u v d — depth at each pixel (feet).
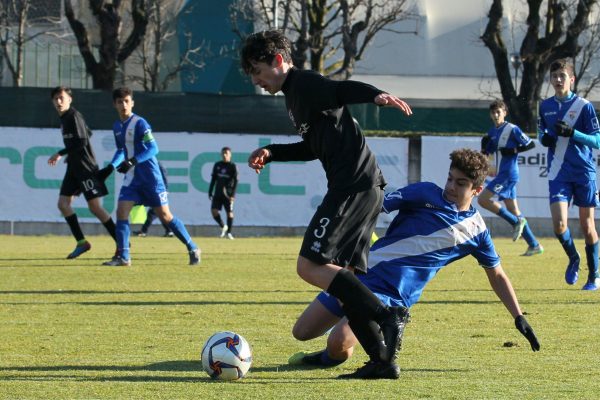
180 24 267.39
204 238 162.61
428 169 166.50
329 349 44.16
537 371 43.52
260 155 43.80
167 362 45.62
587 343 52.31
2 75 294.66
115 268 99.81
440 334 55.57
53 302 70.13
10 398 36.78
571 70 81.05
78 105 161.58
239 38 256.73
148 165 101.30
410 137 167.84
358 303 39.78
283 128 165.48
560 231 80.79
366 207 40.65
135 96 163.94
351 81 39.27
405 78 289.12
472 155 43.91
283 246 141.90
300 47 226.17
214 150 165.68
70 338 53.26
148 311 65.36
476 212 44.70
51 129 163.02
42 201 163.94
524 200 167.84
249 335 54.95
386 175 166.71
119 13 212.64
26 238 156.76
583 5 217.77
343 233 40.22
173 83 273.13
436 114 191.21
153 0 247.50
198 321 60.54
